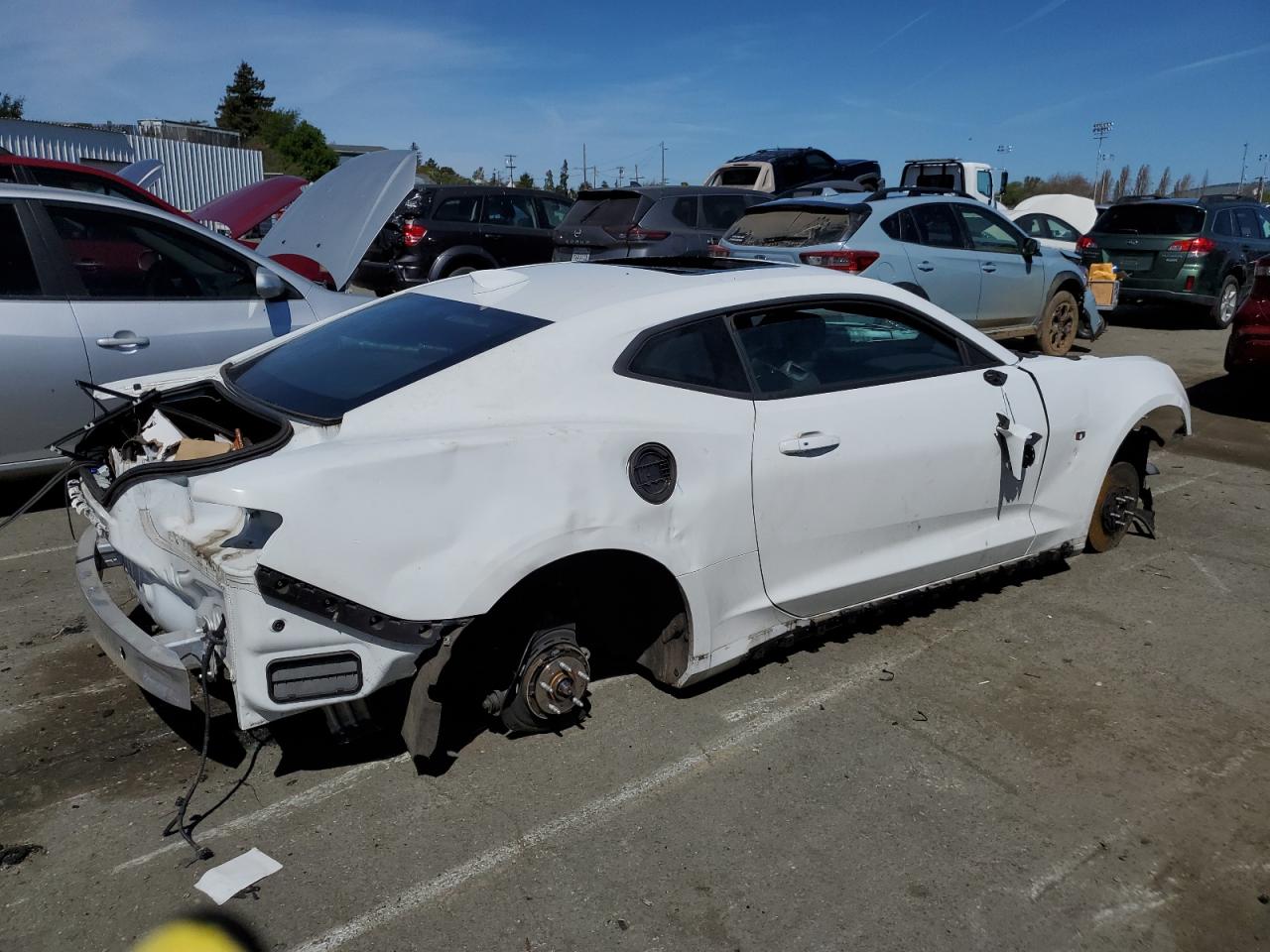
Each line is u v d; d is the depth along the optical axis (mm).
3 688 3602
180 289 5715
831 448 3510
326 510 2578
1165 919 2557
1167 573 4883
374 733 3291
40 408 5250
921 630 4195
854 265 8578
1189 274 13281
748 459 3311
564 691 3104
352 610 2629
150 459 3322
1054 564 4965
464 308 3490
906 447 3723
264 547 2529
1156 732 3434
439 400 2943
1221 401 9133
